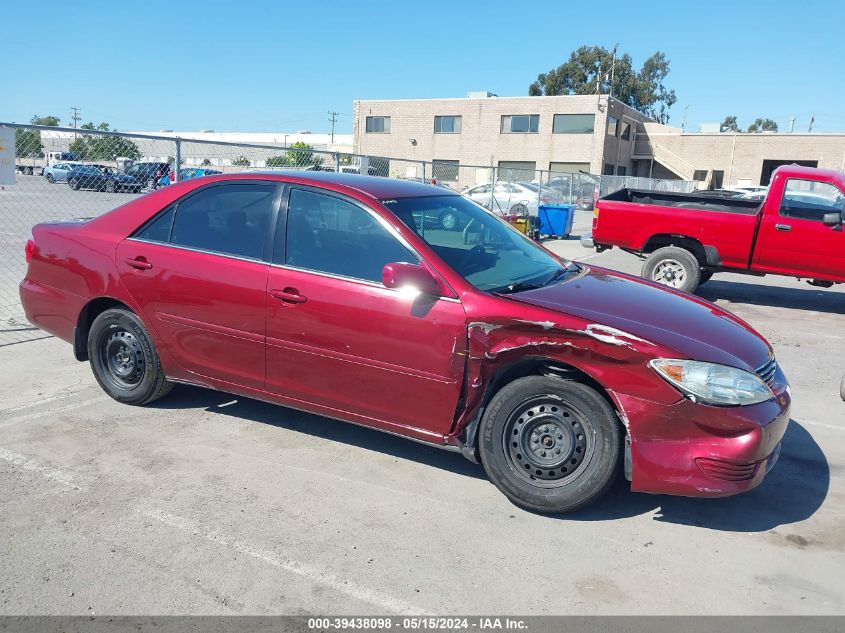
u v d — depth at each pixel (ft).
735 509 12.10
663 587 9.75
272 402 13.83
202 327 13.98
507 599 9.37
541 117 140.77
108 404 16.06
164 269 14.29
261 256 13.42
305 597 9.29
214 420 15.31
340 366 12.60
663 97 265.95
